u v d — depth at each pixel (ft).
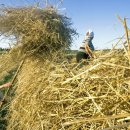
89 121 9.71
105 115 9.72
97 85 10.80
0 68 21.91
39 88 13.34
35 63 20.30
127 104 9.59
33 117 12.92
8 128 17.16
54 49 20.58
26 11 20.75
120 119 9.10
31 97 14.42
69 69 12.98
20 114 15.70
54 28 20.70
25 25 20.42
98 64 11.42
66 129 10.37
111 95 10.17
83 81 11.25
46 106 12.12
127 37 10.85
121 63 11.02
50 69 14.71
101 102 10.21
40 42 20.34
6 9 20.90
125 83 10.15
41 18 20.63
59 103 11.46
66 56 20.51
